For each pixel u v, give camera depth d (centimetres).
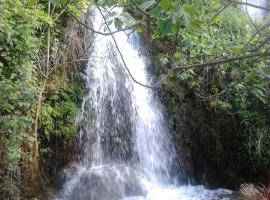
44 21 539
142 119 676
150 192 584
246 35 793
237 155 724
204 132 720
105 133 628
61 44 595
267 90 559
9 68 485
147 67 720
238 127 723
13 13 487
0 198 452
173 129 700
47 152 554
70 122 583
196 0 189
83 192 538
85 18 649
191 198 592
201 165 713
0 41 480
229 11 823
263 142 707
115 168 587
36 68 533
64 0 187
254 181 706
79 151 591
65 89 589
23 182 489
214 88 725
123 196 551
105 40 677
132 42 723
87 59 599
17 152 461
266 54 210
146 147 664
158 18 188
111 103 651
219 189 675
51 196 531
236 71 329
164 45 735
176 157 686
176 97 714
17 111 476
